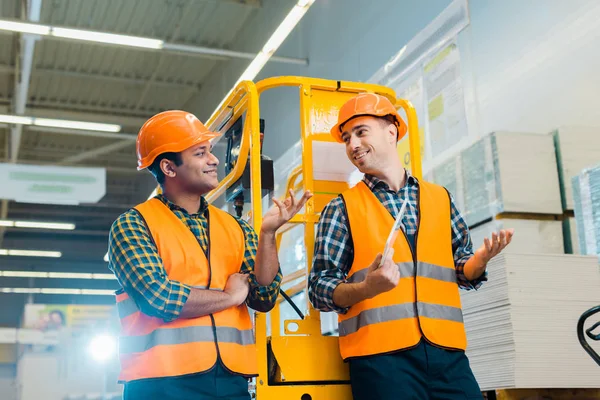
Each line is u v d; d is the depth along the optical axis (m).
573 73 4.59
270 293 2.38
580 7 4.57
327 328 6.89
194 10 10.75
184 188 2.42
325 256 2.63
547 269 3.43
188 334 2.18
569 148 4.41
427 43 6.30
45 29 8.12
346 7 8.09
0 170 10.30
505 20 5.31
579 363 3.34
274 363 2.72
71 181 10.65
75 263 22.19
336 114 3.22
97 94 13.65
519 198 4.31
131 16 10.81
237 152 3.31
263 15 10.46
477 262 2.57
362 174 3.17
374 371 2.45
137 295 2.15
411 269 2.55
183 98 14.10
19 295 22.81
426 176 5.25
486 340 3.46
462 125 5.70
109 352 15.38
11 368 22.91
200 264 2.29
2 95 13.41
